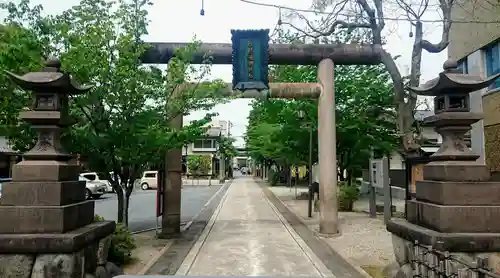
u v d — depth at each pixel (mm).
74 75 8891
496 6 11273
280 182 45375
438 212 5750
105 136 9531
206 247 10492
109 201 25969
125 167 10617
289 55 12500
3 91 8367
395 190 25891
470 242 5375
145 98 9898
